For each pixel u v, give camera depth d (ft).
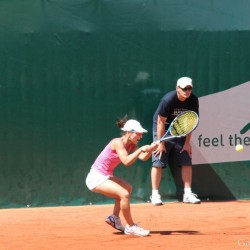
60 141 84.28
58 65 84.02
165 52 86.79
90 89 84.89
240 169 88.94
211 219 71.41
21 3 82.99
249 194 89.20
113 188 60.80
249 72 88.94
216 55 88.07
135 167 86.22
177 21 87.10
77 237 60.64
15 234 62.85
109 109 85.46
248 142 89.15
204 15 87.71
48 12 83.71
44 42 83.71
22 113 83.25
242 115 88.94
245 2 88.69
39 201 83.76
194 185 87.71
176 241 57.82
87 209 81.05
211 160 88.07
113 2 85.25
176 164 85.51
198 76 87.71
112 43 85.40
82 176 84.89
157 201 83.46
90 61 84.84
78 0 84.33
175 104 81.76
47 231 64.49
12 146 83.05
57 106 84.12
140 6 86.02
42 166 83.82
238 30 88.63
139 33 86.02
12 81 82.99
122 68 85.71
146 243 56.95
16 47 82.99
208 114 88.02
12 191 83.05
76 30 84.38
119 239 59.16
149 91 86.38
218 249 53.98
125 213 60.64
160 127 82.17
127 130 60.90
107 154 61.57
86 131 84.89
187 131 62.80
